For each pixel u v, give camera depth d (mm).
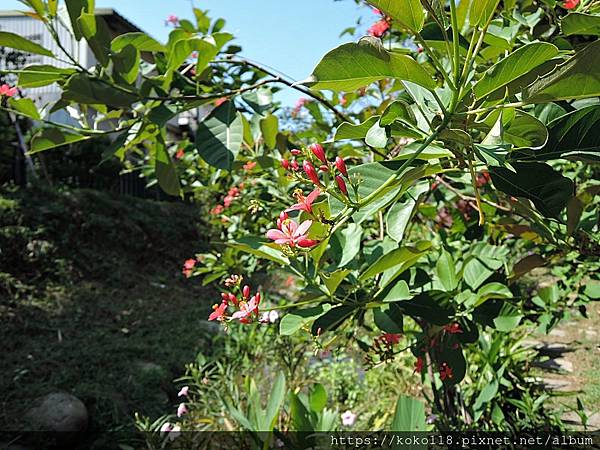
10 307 5410
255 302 1369
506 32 1504
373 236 2299
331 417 2691
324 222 965
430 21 1381
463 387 3125
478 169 1052
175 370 4746
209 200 4738
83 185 10211
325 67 848
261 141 2500
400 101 969
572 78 791
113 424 3787
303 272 1367
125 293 6996
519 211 1422
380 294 1394
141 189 11406
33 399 3809
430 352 1683
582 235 1497
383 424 3041
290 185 2307
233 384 3510
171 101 1548
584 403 3455
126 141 1692
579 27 1117
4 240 6383
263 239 1370
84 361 4547
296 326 1363
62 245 7191
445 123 916
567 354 4383
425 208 2262
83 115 1737
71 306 5906
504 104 920
